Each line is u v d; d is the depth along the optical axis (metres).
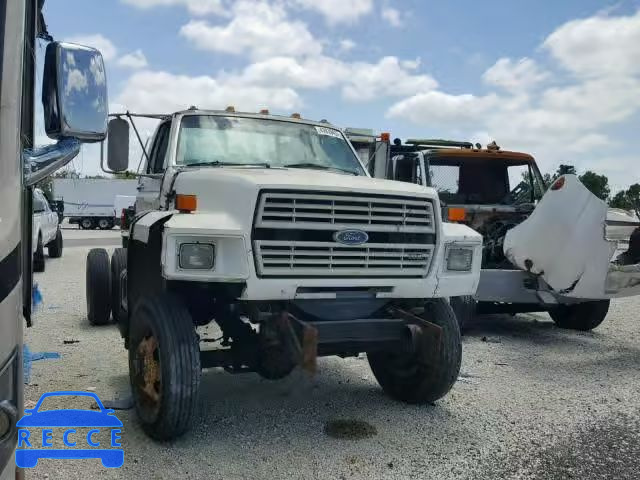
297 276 4.08
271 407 5.06
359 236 4.24
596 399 5.43
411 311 4.74
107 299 7.88
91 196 41.91
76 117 2.85
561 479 3.82
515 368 6.47
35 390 5.29
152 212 4.62
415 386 5.03
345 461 4.01
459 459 4.08
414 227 4.45
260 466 3.91
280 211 4.04
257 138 5.63
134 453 4.04
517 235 7.33
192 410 4.03
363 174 5.86
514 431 4.61
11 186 2.10
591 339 8.03
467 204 8.90
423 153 8.98
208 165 5.20
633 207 8.98
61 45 2.86
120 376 5.75
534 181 9.51
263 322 4.14
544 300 7.52
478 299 7.59
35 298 4.23
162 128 5.84
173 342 4.01
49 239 15.70
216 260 3.92
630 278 7.01
